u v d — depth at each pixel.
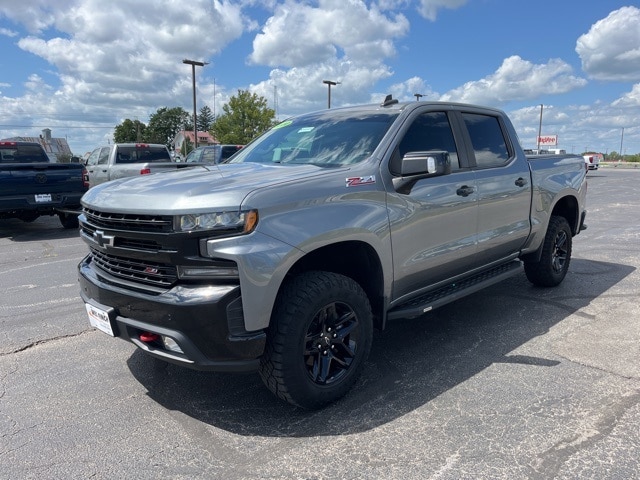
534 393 3.39
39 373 3.85
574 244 8.64
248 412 3.25
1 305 5.58
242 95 41.59
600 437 2.86
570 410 3.16
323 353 3.21
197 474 2.62
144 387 3.61
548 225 5.56
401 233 3.61
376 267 3.50
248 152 4.58
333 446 2.84
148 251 2.90
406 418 3.12
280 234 2.88
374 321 3.74
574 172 5.91
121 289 3.08
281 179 3.13
